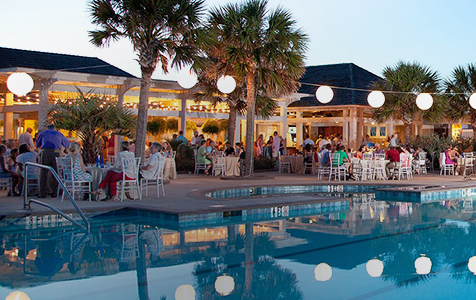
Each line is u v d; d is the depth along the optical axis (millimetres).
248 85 17469
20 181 11773
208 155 19922
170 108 23078
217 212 9680
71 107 14938
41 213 8953
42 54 20875
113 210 9922
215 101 22672
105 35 14617
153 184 15195
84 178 10859
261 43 16641
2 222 8531
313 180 17672
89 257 6453
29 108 18953
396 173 18562
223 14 16625
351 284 5324
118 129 15531
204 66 15211
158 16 14227
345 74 29922
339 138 25531
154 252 6773
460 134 28422
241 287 5152
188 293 4918
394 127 30906
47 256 6500
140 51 14797
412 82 24281
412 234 8391
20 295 4824
